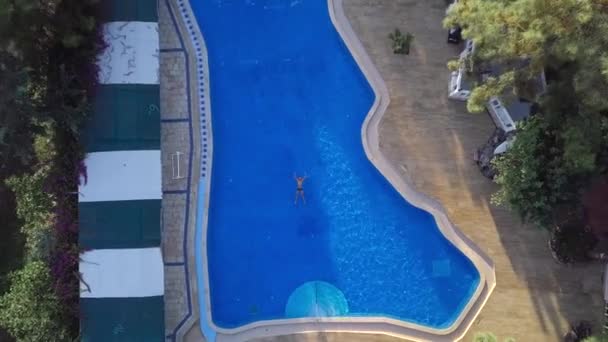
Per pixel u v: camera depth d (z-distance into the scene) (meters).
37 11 18.28
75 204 20.92
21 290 20.16
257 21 22.27
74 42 19.28
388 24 22.14
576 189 18.95
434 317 21.97
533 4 15.15
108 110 20.41
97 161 20.42
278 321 21.86
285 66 22.23
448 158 21.98
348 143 22.11
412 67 22.00
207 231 21.97
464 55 20.47
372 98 22.11
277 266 22.09
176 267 21.78
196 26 22.17
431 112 22.00
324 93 22.19
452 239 21.88
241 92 22.19
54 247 20.56
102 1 20.41
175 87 22.03
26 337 19.95
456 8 17.89
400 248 22.05
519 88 18.89
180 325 21.66
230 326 21.86
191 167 21.98
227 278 22.08
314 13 22.23
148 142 20.62
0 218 22.12
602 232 19.30
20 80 18.34
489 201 21.92
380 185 22.06
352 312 21.97
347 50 22.19
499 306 21.84
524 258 21.89
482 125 21.91
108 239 20.41
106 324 20.33
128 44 20.58
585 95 15.99
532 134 18.59
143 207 20.55
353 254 22.08
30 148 19.80
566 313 21.75
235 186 22.17
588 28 14.91
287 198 22.17
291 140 22.19
